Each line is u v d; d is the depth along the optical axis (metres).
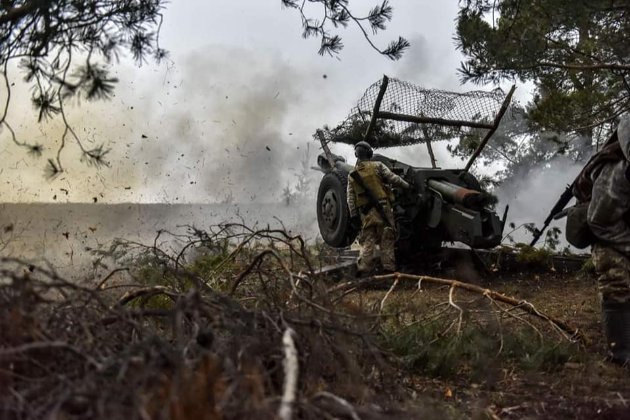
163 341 2.99
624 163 4.83
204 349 3.00
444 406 3.77
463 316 5.34
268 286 5.18
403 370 4.29
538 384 4.33
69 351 2.88
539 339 5.08
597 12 9.09
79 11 3.92
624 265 4.88
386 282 8.75
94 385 2.42
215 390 2.46
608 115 10.79
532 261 9.25
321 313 4.10
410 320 5.80
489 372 4.38
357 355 3.71
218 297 3.65
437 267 9.34
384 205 8.83
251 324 3.44
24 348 2.55
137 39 3.97
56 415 2.29
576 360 4.85
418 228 9.23
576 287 8.46
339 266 8.83
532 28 9.01
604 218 4.90
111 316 3.49
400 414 3.23
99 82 3.70
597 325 6.30
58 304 3.48
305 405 2.59
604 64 9.84
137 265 6.24
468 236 8.54
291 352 2.72
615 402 3.93
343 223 9.70
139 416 2.30
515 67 9.23
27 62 3.82
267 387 3.00
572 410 3.83
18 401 2.50
